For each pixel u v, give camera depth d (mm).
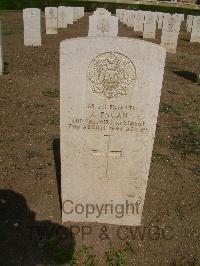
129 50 1285
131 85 1337
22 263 1401
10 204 1691
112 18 4234
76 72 1311
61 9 6875
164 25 5062
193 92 3379
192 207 1752
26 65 3916
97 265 1415
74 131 1413
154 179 1948
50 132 2404
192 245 1531
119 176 1510
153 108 1372
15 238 1510
